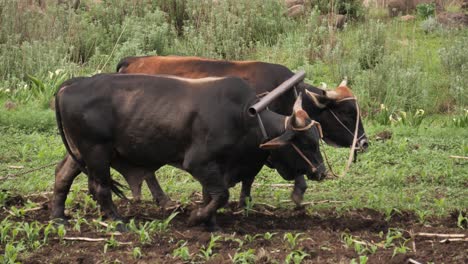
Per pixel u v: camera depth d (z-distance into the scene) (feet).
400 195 63.31
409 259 48.52
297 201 60.03
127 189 64.69
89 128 53.42
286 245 51.08
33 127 83.30
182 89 53.42
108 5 113.80
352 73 98.02
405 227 56.49
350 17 116.88
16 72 97.81
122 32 104.32
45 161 73.87
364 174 72.38
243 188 60.90
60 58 99.96
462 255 49.70
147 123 53.31
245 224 56.85
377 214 59.93
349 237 52.26
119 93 53.83
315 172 53.83
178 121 52.95
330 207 61.62
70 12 106.93
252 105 52.75
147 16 109.60
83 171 55.42
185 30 108.37
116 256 49.42
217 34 107.34
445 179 70.44
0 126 82.89
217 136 52.54
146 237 51.60
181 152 53.93
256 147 53.93
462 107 92.27
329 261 48.65
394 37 109.40
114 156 55.01
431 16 116.57
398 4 119.44
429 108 94.94
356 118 62.59
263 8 112.98
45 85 91.86
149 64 62.49
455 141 82.02
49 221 55.83
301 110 53.16
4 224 53.42
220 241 52.01
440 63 103.14
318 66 101.55
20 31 104.58
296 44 104.47
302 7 116.37
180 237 52.60
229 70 60.44
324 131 63.21
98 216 58.08
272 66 60.54
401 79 95.35
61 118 54.65
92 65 101.65
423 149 79.05
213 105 52.75
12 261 47.47
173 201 62.28
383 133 83.10
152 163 54.95
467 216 58.39
